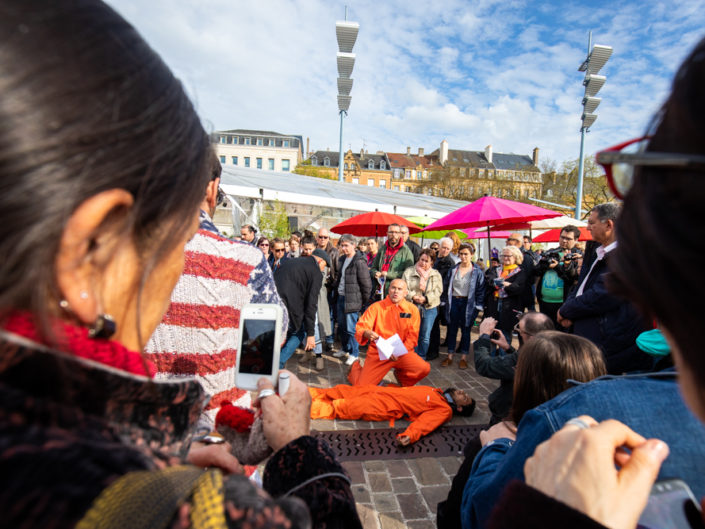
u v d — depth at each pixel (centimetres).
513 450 82
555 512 46
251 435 82
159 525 29
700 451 61
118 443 34
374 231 746
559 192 3253
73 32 32
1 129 27
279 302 134
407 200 1355
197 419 50
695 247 29
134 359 41
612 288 39
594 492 47
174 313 105
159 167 37
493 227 734
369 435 343
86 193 30
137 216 37
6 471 25
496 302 524
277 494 64
